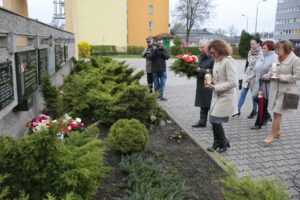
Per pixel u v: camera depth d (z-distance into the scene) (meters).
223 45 4.80
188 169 4.32
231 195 2.45
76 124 4.76
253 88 6.74
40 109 6.87
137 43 56.91
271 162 4.79
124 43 44.03
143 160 4.34
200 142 5.50
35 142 2.48
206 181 3.98
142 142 4.50
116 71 9.16
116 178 3.82
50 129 2.57
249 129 6.59
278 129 5.93
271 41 6.36
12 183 2.49
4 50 4.16
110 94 6.60
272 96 5.52
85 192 2.71
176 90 12.11
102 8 42.38
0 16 4.00
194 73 6.42
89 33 42.69
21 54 4.89
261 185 2.42
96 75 8.86
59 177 2.52
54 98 6.17
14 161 2.48
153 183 3.69
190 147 5.23
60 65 10.66
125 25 43.62
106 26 42.97
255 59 7.18
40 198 2.51
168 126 6.41
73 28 20.02
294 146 5.55
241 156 5.00
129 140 4.40
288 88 5.37
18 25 4.97
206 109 6.53
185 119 7.43
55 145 2.54
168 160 4.59
